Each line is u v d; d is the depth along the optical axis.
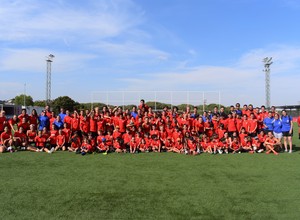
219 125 12.14
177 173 7.21
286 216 4.32
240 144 11.44
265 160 9.24
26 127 12.09
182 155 10.48
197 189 5.75
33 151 11.40
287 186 5.96
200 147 11.47
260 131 12.05
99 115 12.22
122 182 6.30
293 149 12.16
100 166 8.17
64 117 12.65
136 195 5.36
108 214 4.41
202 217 4.27
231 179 6.57
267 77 35.50
